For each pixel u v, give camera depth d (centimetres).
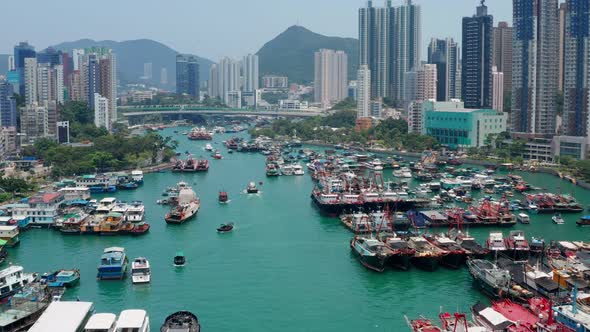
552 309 19538
